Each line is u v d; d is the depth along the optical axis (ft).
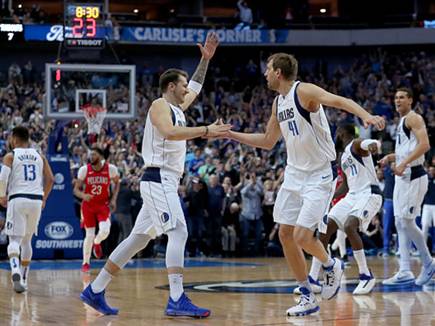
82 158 55.98
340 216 29.12
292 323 19.71
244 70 96.94
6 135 65.46
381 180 57.16
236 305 23.98
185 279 34.71
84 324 19.70
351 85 95.61
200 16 104.63
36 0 112.37
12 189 29.35
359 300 25.90
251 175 57.41
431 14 104.12
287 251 21.76
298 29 100.27
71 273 38.88
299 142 21.11
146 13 120.78
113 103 57.31
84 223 40.16
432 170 51.13
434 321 20.24
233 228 56.29
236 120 82.64
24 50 95.71
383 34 101.24
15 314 21.98
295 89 20.97
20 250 30.48
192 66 103.30
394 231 56.39
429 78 96.58
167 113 21.03
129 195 52.85
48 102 55.98
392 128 78.13
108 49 96.27
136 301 25.32
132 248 21.81
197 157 64.80
